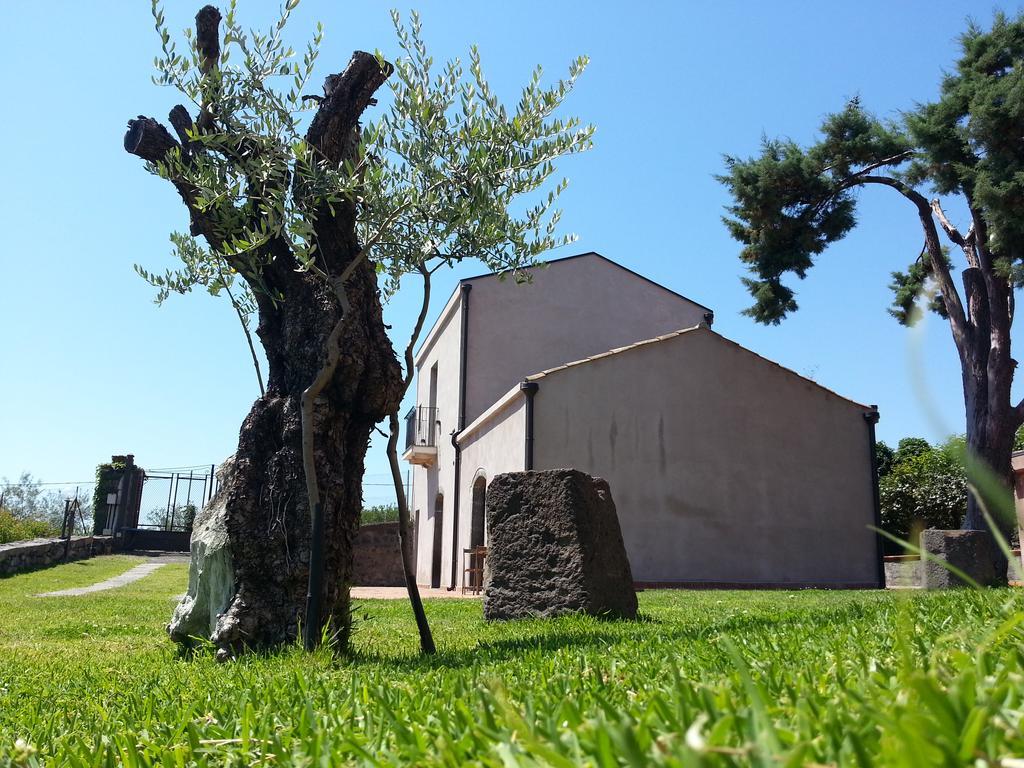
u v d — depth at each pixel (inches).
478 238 225.1
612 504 366.6
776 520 735.7
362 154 219.1
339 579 222.5
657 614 350.3
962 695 41.1
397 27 223.0
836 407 775.1
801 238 762.8
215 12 240.8
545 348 891.4
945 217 778.2
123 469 1219.2
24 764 81.4
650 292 931.3
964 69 671.1
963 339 719.1
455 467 882.1
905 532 1081.4
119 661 227.3
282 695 118.6
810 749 39.4
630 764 36.9
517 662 147.9
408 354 231.8
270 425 233.0
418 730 66.9
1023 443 1059.9
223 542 231.5
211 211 237.8
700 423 738.8
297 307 235.9
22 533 962.7
